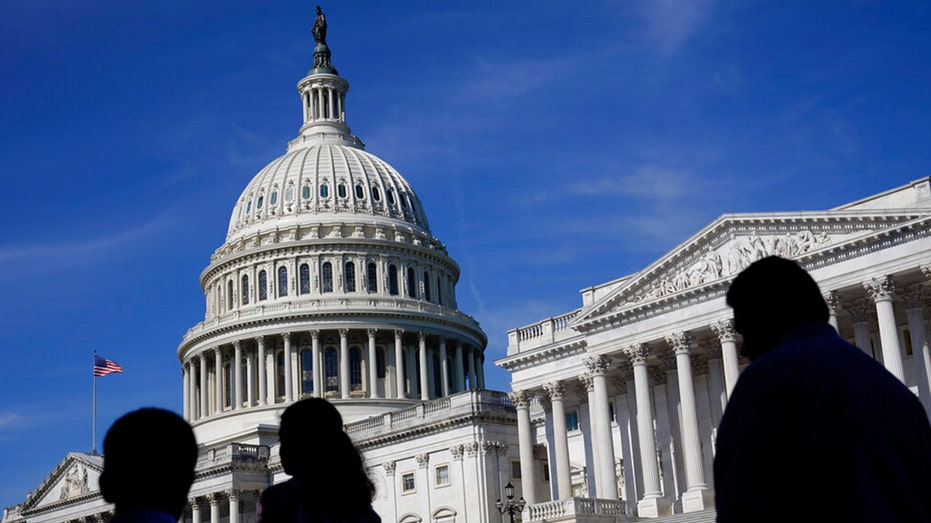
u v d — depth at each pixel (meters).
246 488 129.50
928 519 7.72
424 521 110.00
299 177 167.62
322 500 10.25
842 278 70.88
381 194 168.88
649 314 80.12
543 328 92.88
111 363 145.25
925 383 69.56
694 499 75.00
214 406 159.38
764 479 7.52
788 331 8.52
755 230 75.44
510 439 109.56
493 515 105.06
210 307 166.62
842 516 7.46
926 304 72.81
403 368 156.00
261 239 162.88
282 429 10.68
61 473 156.12
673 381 83.19
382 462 115.38
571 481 90.56
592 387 84.00
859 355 8.17
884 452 7.69
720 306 76.19
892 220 69.19
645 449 78.94
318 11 189.75
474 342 168.00
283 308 154.75
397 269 162.00
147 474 8.04
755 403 7.75
